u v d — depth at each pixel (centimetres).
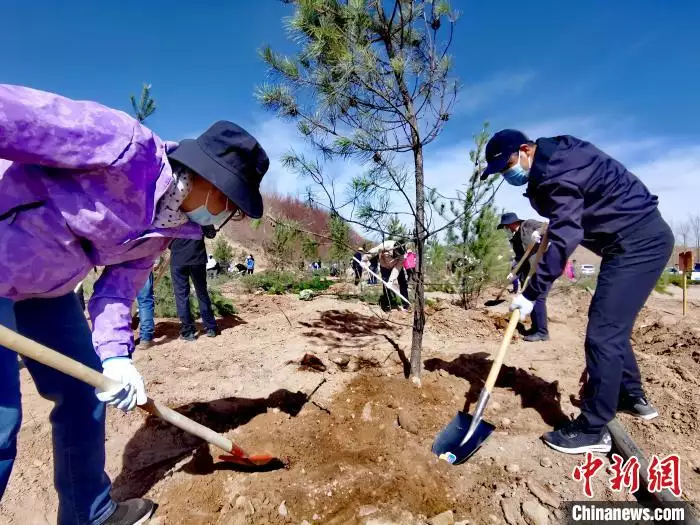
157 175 151
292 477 226
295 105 312
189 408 303
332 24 296
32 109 124
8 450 147
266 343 465
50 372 170
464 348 434
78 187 141
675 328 465
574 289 746
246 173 165
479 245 636
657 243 238
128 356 179
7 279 145
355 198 321
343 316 584
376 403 299
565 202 234
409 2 302
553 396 318
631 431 271
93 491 184
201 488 218
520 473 232
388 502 207
